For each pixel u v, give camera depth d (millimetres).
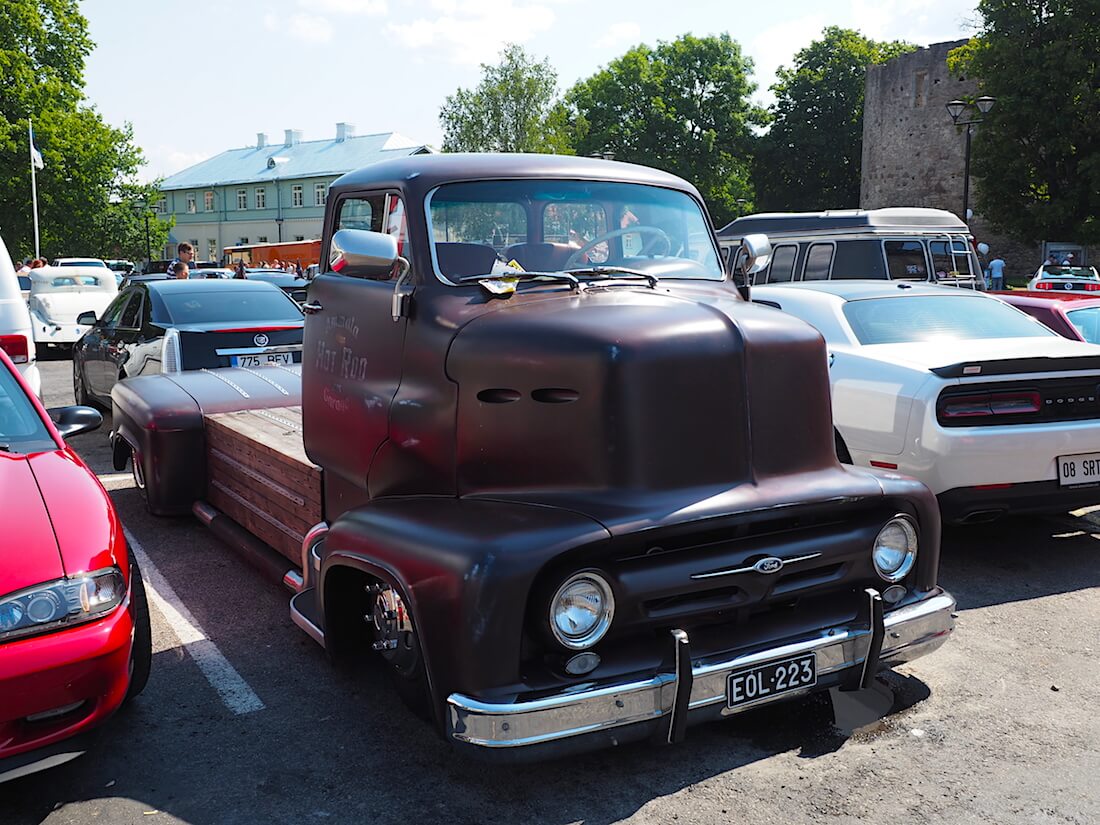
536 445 3295
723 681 3150
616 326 3266
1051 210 36438
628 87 58531
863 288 6992
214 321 8992
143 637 3838
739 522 3207
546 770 3475
